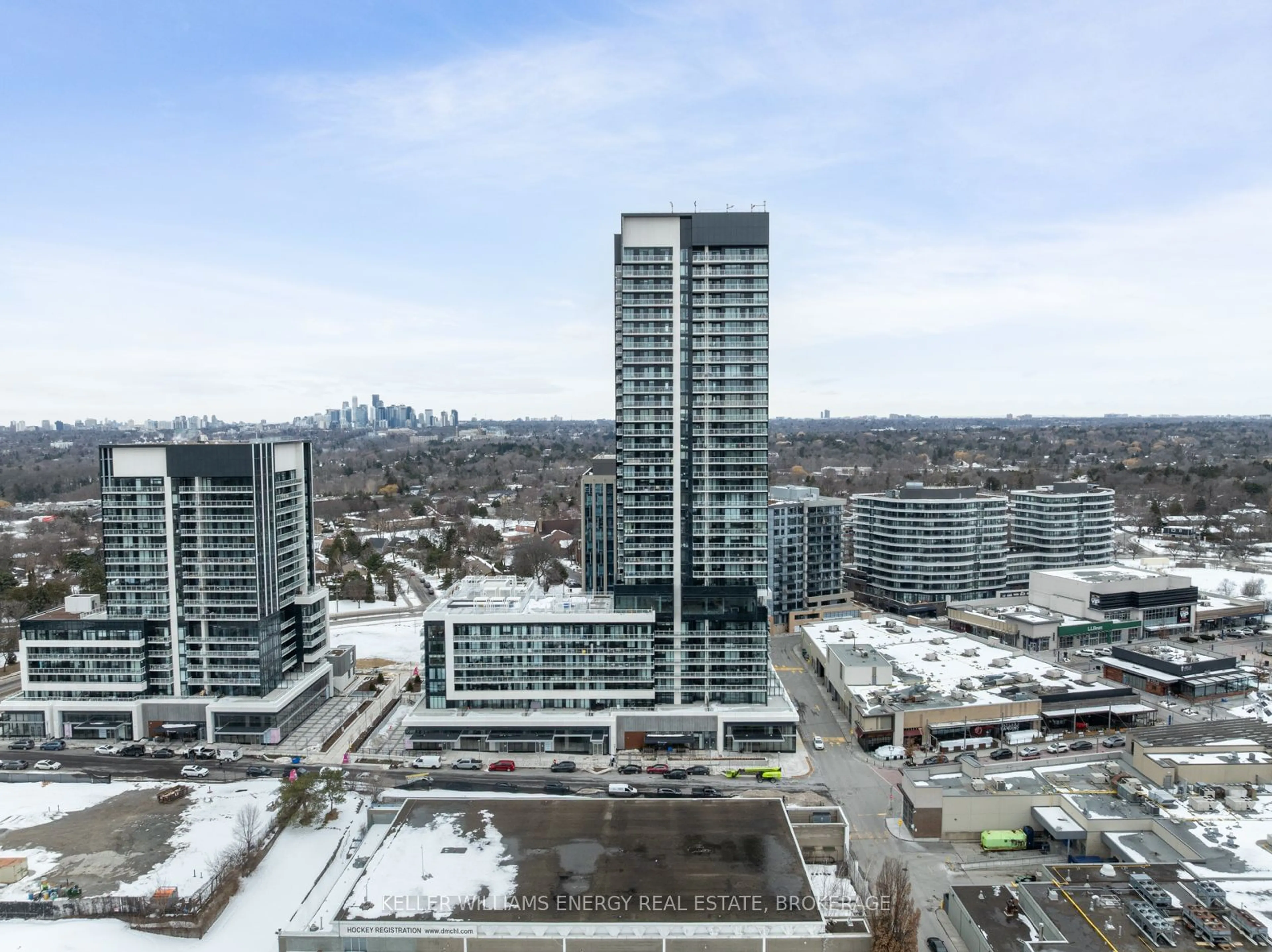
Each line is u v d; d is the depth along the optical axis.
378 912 106.50
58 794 152.88
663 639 181.62
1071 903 108.00
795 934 104.06
